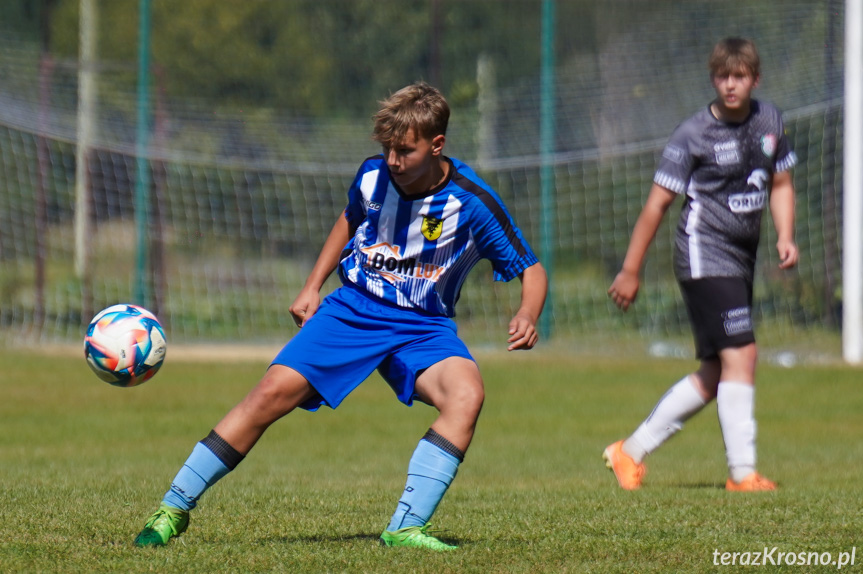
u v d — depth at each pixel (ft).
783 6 156.66
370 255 44.93
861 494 58.39
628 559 40.32
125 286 198.39
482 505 55.77
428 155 42.75
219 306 204.54
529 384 147.23
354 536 46.03
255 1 215.10
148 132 188.75
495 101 188.85
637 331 193.26
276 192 217.15
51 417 119.14
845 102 149.79
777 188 68.33
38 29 204.95
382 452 97.50
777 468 80.23
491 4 215.10
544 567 38.70
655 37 170.60
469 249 44.93
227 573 37.58
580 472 81.87
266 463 88.38
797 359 162.71
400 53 219.61
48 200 201.05
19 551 40.86
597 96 177.06
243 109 205.98
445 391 43.01
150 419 118.73
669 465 86.63
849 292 155.94
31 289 204.44
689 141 65.98
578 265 203.41
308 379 43.29
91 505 53.01
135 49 210.18
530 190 202.49
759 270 178.09
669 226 197.98
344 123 211.20
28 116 178.29
